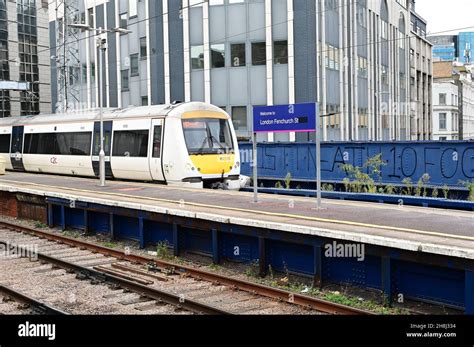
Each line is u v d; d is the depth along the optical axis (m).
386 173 21.80
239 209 12.83
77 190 18.22
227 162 20.42
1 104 61.06
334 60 36.62
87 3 42.81
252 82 34.78
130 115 21.41
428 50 67.00
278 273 11.12
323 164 23.86
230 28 35.03
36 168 26.92
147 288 10.09
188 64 36.19
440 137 74.25
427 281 8.91
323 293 9.85
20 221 19.19
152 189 18.14
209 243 12.74
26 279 11.55
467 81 88.25
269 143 26.00
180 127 19.48
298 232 10.12
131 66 39.72
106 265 12.80
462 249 7.92
